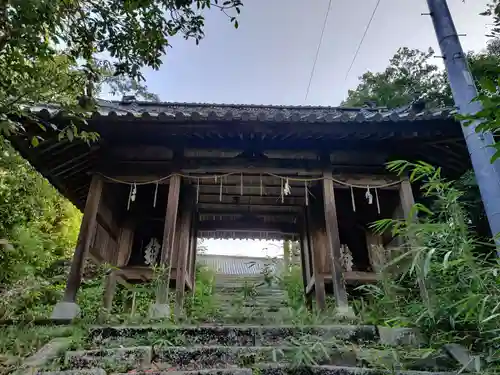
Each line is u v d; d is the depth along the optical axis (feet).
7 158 11.17
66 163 18.44
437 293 9.52
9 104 8.59
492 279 7.33
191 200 22.39
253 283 16.21
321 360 9.22
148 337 10.61
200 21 11.89
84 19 10.95
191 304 16.29
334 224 16.88
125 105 25.50
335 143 18.72
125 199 22.74
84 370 8.57
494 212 10.09
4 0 7.70
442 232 8.48
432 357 8.75
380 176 18.49
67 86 10.00
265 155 18.74
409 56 41.63
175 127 16.69
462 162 18.63
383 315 11.68
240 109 26.73
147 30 11.50
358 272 19.58
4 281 18.06
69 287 14.82
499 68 5.73
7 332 11.45
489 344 8.11
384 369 8.37
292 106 27.32
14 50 9.12
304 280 23.67
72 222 29.19
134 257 21.75
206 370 8.50
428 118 15.94
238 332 11.01
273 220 26.32
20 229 20.79
